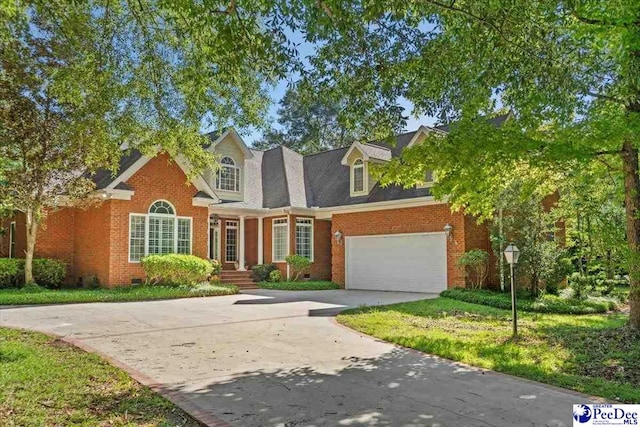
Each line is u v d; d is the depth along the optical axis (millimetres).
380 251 20453
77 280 19594
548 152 8703
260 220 24219
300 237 23250
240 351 8297
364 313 12656
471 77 7805
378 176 10414
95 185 17406
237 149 23062
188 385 6207
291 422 4922
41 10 8484
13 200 15984
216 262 21375
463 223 17484
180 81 9211
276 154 26750
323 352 8234
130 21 8883
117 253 18000
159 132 9766
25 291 16281
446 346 8523
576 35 7820
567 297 16172
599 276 18234
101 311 13352
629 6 7316
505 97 8398
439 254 18281
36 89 12641
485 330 10383
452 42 7598
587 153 8656
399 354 8094
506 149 8734
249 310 13695
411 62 7664
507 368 7098
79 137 10508
